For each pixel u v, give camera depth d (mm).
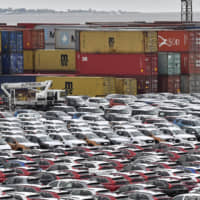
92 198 64125
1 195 65688
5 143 112375
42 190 69250
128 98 195875
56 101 196250
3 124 140750
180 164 93375
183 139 125688
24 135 123688
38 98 195875
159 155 99750
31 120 151375
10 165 88750
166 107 167875
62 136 120062
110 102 186125
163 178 74875
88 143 121625
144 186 70438
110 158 95062
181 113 157625
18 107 195625
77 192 69062
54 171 81438
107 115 156125
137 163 89062
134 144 113188
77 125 138875
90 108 167500
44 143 115750
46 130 134625
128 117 152750
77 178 79375
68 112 165125
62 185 73312
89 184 72938
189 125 141625
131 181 76125
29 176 78312
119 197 65438
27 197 65375
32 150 104125
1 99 195000
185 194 66125
